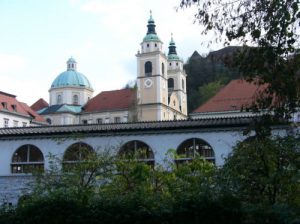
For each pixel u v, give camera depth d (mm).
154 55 83125
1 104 66062
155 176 15750
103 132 24734
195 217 11562
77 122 87688
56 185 14227
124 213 11930
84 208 12227
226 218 11469
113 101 86688
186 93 99438
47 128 26109
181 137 24266
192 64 108125
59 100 91250
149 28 85500
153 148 24391
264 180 11891
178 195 12492
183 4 11062
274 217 10711
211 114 45375
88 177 15203
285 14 9953
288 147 12328
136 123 25359
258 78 11203
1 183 25344
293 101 11016
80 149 17188
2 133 25828
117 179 15461
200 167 15922
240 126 23500
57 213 12125
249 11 10695
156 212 11781
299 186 11984
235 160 12648
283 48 10352
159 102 81438
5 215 12578
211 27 11000
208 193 11930
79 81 92250
